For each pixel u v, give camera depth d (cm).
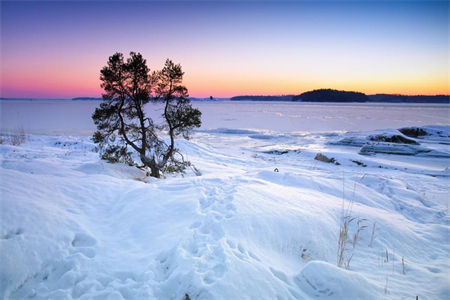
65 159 1235
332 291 339
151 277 354
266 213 523
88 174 834
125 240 458
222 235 434
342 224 564
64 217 475
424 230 629
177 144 2352
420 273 414
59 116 6219
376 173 1582
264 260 397
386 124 5462
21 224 412
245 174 1074
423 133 3353
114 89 1121
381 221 605
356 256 471
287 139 3438
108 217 541
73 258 386
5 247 361
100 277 357
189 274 341
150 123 1236
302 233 490
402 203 899
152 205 576
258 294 324
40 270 362
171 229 475
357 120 6450
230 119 6756
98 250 418
